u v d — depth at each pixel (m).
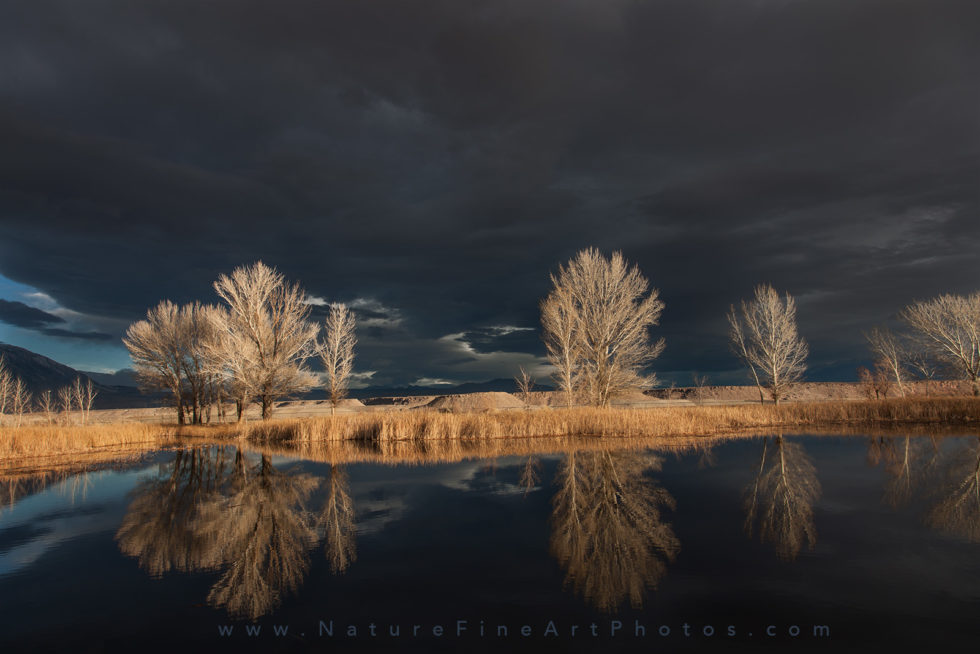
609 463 20.45
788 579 8.30
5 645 6.50
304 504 14.59
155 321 42.59
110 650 6.31
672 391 107.81
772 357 39.84
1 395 47.69
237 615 7.34
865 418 35.38
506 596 7.87
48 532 11.90
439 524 12.23
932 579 8.19
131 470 21.19
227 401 47.25
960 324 40.78
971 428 29.78
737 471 18.20
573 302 36.31
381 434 30.33
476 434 31.25
